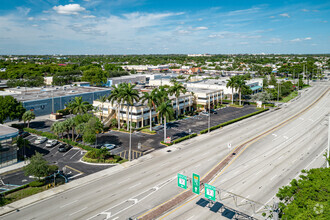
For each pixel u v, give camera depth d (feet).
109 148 202.28
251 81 508.94
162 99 245.45
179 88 297.94
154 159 182.09
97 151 179.83
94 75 546.67
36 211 118.62
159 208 120.78
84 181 148.87
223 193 134.92
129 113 264.31
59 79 551.18
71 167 169.07
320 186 90.79
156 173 158.61
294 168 166.20
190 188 139.85
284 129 263.90
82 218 113.09
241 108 380.58
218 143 217.77
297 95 500.74
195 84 467.11
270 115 335.47
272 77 573.33
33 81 505.25
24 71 634.84
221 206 122.72
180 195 132.67
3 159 171.01
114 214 116.06
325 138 231.09
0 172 163.22
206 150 200.03
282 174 157.38
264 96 400.67
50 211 118.62
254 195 132.46
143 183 145.79
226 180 149.18
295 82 649.61
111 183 146.30
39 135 239.09
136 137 234.58
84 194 134.10
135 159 182.29
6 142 172.04
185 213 116.88
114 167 168.86
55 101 334.65
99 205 123.54
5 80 617.62
